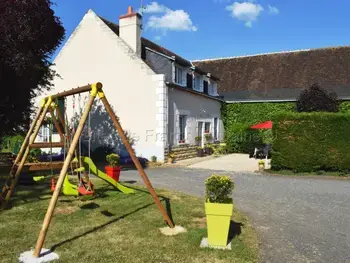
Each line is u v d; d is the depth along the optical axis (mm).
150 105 15922
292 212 7055
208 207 4824
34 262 4238
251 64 27141
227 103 24016
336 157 12609
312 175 12383
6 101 11344
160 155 15750
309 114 12750
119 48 16594
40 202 7352
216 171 13406
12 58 9812
